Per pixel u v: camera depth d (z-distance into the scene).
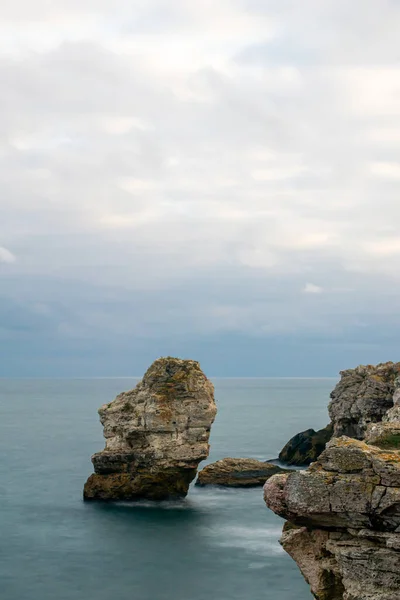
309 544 26.89
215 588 51.34
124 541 63.47
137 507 76.25
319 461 26.41
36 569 55.78
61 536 65.06
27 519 71.38
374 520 24.77
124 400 79.31
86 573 54.88
